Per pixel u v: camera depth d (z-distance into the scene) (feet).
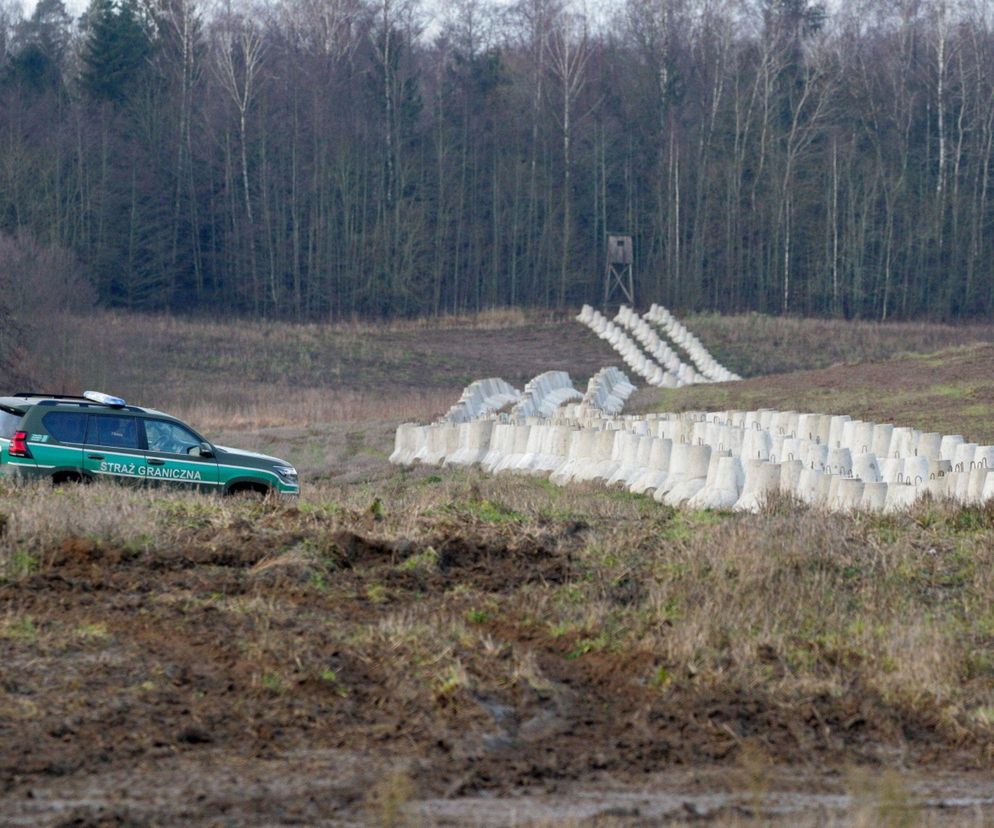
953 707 129.39
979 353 556.10
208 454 225.97
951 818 103.76
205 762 103.96
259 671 121.19
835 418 342.44
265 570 153.99
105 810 92.58
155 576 150.30
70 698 112.27
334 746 109.19
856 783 108.47
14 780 97.50
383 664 125.59
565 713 121.60
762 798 105.60
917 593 169.37
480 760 109.19
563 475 303.48
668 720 121.60
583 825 95.86
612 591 158.20
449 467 342.85
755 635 143.23
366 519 180.86
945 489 232.32
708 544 175.83
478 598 152.56
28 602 136.67
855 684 133.80
